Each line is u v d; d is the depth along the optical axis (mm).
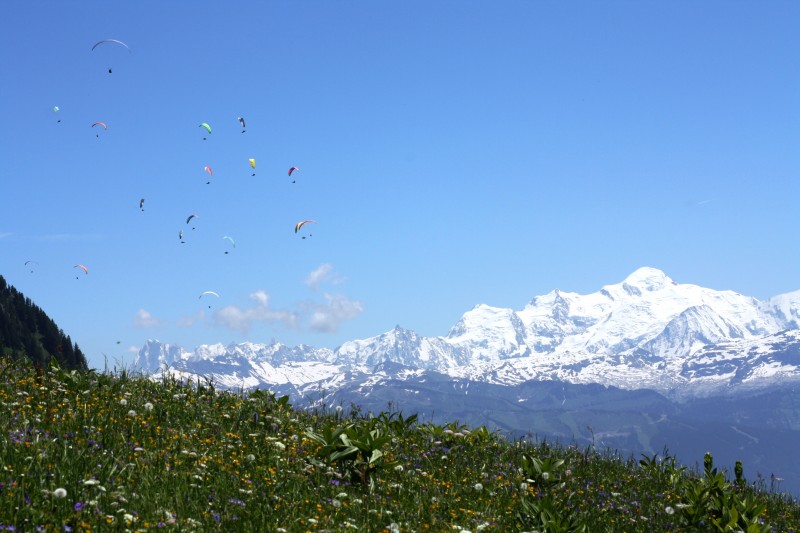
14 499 9367
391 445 17172
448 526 12133
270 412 17312
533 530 12711
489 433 20031
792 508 18844
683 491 18172
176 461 12383
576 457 19969
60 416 13797
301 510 11477
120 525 9414
